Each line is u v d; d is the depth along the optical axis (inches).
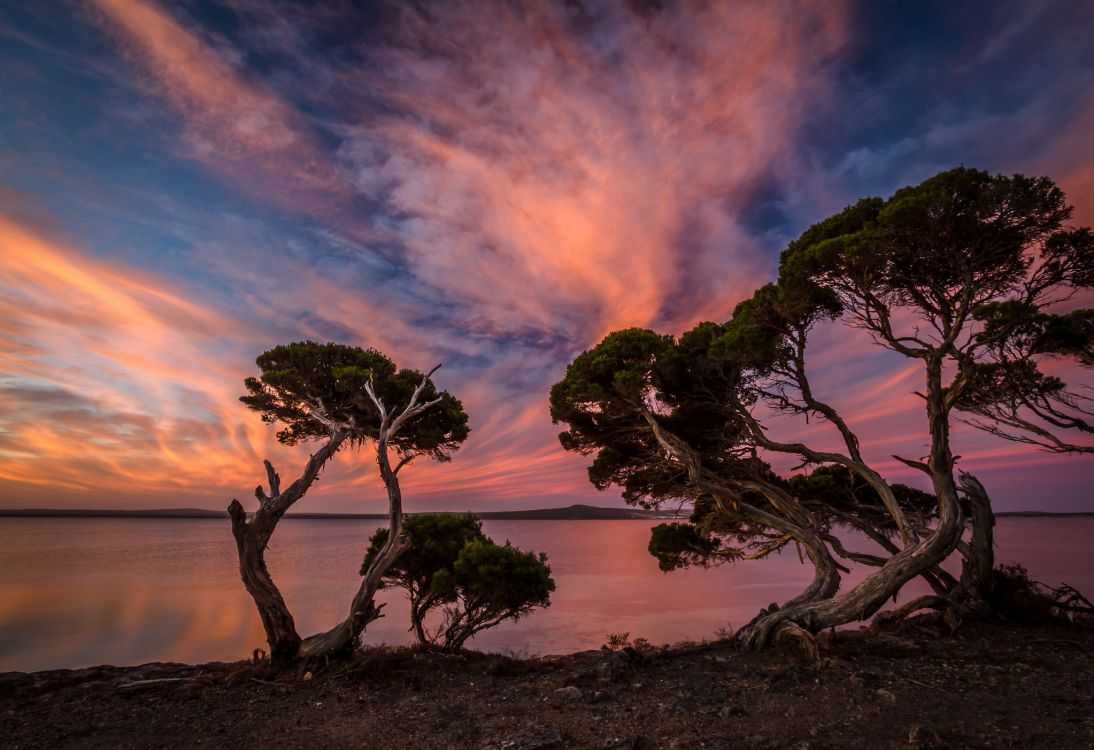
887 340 488.1
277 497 417.7
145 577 2898.6
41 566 3508.9
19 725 298.7
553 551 5285.4
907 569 430.0
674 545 695.7
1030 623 507.8
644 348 527.2
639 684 356.5
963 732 254.7
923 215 402.3
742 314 541.6
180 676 393.1
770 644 443.8
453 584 572.7
